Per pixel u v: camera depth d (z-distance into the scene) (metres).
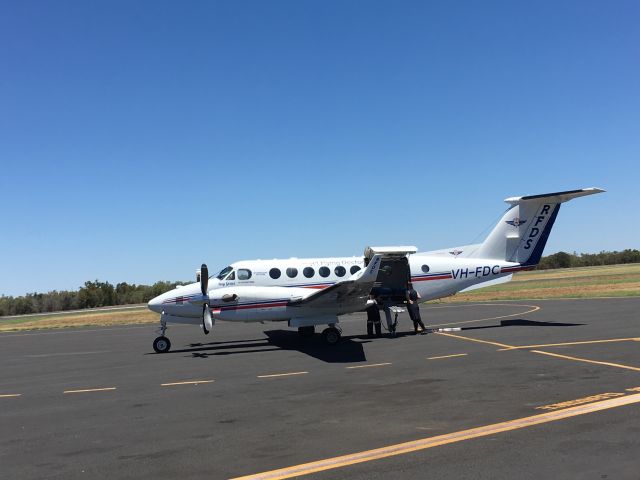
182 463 5.84
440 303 35.25
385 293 18.73
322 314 16.48
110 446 6.62
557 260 111.56
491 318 22.36
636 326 17.11
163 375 12.14
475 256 19.83
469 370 10.91
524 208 20.05
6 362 16.27
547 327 18.09
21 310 64.19
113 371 13.23
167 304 16.69
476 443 6.09
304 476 5.27
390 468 5.40
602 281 51.75
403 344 15.66
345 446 6.21
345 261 18.91
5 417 8.56
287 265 18.41
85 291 68.06
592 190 18.75
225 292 16.34
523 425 6.73
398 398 8.64
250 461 5.82
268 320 16.64
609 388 8.62
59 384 11.72
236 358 14.40
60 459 6.16
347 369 11.79
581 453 5.61
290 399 8.94
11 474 5.68
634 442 5.90
